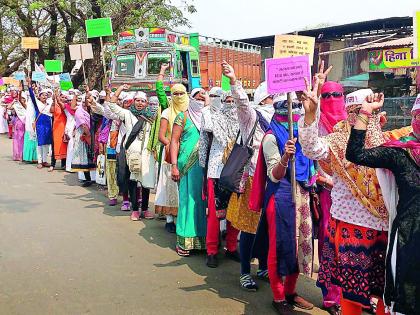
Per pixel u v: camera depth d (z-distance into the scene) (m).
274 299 4.03
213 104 4.88
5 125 21.86
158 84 6.33
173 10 20.06
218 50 17.19
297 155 3.83
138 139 6.62
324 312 4.05
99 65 19.23
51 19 21.72
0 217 6.94
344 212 3.16
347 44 20.94
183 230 5.38
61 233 6.18
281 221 3.79
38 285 4.54
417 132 2.80
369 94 2.92
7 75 26.61
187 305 4.16
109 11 19.61
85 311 4.03
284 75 3.53
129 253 5.47
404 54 13.30
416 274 2.66
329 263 3.39
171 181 6.12
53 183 9.71
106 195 8.58
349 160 2.84
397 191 2.89
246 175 4.32
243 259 4.50
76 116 9.06
